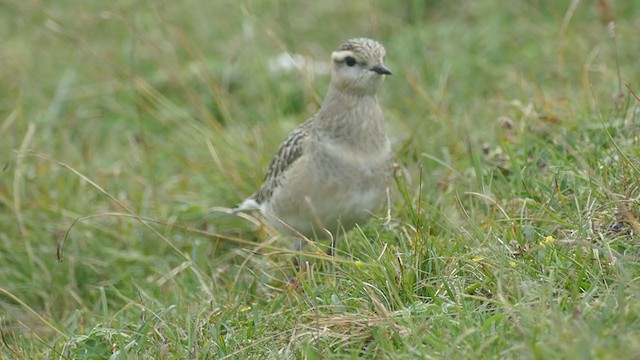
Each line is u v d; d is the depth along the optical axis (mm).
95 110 18312
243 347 10602
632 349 8539
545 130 13914
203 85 18391
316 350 10078
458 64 18047
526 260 10789
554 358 8742
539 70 17094
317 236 13438
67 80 18781
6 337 13406
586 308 9461
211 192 15586
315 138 12875
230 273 13484
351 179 12742
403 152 14930
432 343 9531
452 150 14852
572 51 17062
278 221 13516
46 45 19625
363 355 10086
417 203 12867
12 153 16234
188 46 17688
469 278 10789
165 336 11242
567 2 18859
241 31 19328
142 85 17297
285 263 13172
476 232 11492
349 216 12945
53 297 14406
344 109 12727
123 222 15219
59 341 12289
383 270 11039
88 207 15602
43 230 15227
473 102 16734
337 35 19781
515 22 19141
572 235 11039
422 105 16781
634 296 9461
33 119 17734
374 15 18625
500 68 17734
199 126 17031
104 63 18703
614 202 11195
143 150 16812
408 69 18016
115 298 14250
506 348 9172
